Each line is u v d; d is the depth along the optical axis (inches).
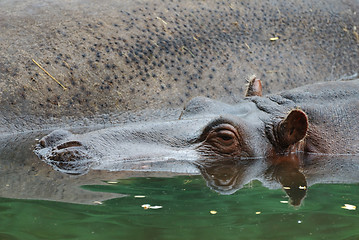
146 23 866.8
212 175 340.8
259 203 273.6
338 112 435.5
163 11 898.7
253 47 918.4
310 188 311.3
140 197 280.5
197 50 864.9
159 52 832.9
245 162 386.0
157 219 239.1
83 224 229.1
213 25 914.1
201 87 830.5
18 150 467.8
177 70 828.0
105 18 850.1
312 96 446.3
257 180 330.6
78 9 860.0
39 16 823.1
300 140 407.2
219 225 231.5
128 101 769.6
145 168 354.9
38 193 286.4
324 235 219.6
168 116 767.7
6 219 235.8
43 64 741.9
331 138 425.1
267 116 419.2
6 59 730.2
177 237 213.0
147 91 789.9
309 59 956.0
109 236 212.7
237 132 392.5
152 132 405.1
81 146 379.9
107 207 259.3
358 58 999.0
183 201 274.1
